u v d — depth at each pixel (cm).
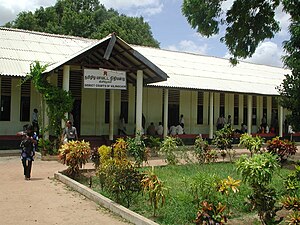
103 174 886
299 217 558
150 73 1755
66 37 2338
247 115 2675
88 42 2345
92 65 1605
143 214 728
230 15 1283
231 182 730
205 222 587
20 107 1852
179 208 740
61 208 777
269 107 2972
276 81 2931
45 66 1550
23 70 1678
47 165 1376
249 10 1255
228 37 1308
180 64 2559
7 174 1180
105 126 2122
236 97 2736
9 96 1825
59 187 988
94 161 1161
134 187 777
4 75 1581
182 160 1555
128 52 1616
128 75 1884
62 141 1498
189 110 2473
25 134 1118
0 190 939
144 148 1368
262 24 1266
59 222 680
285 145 1568
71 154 1105
